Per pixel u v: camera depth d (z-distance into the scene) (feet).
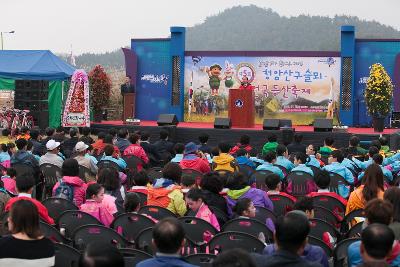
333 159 38.04
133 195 25.73
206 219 24.82
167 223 14.64
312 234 23.84
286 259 14.69
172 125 77.51
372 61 84.74
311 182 34.68
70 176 30.42
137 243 22.16
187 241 22.94
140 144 49.14
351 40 83.41
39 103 77.97
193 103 88.79
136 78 91.30
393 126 79.77
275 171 36.09
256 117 86.53
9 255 16.65
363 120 84.58
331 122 73.05
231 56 87.15
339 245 20.47
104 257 11.76
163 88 90.63
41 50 76.48
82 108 74.23
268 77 86.12
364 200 26.35
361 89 84.99
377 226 14.61
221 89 87.76
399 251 16.76
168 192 27.86
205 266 18.75
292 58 85.40
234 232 20.85
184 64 88.89
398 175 37.91
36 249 16.84
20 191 25.02
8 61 74.43
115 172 29.55
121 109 97.71
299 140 50.78
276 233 14.97
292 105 85.81
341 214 29.48
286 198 29.17
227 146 38.50
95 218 24.43
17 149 42.68
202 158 39.11
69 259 19.62
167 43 90.22
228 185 29.19
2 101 89.66
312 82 85.15
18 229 16.89
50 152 39.83
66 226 24.72
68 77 75.05
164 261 14.52
